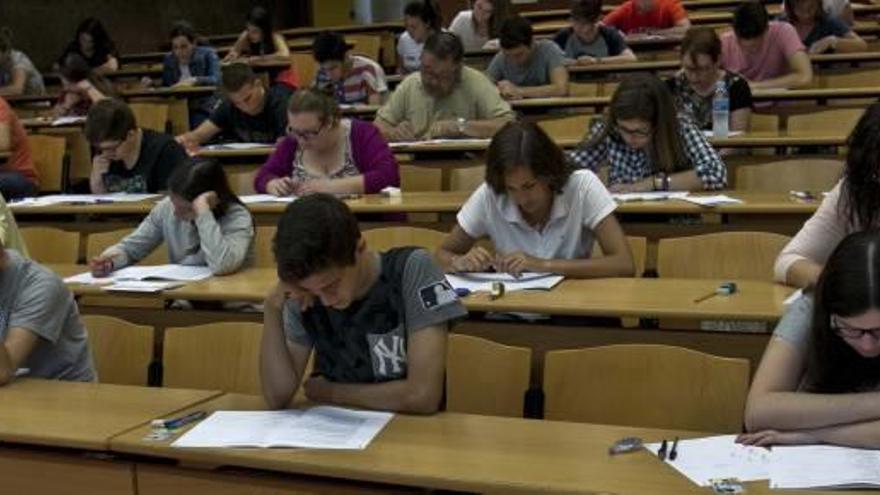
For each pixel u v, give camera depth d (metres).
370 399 1.92
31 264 2.36
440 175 4.42
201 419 1.90
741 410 1.95
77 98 6.61
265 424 1.85
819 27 6.12
